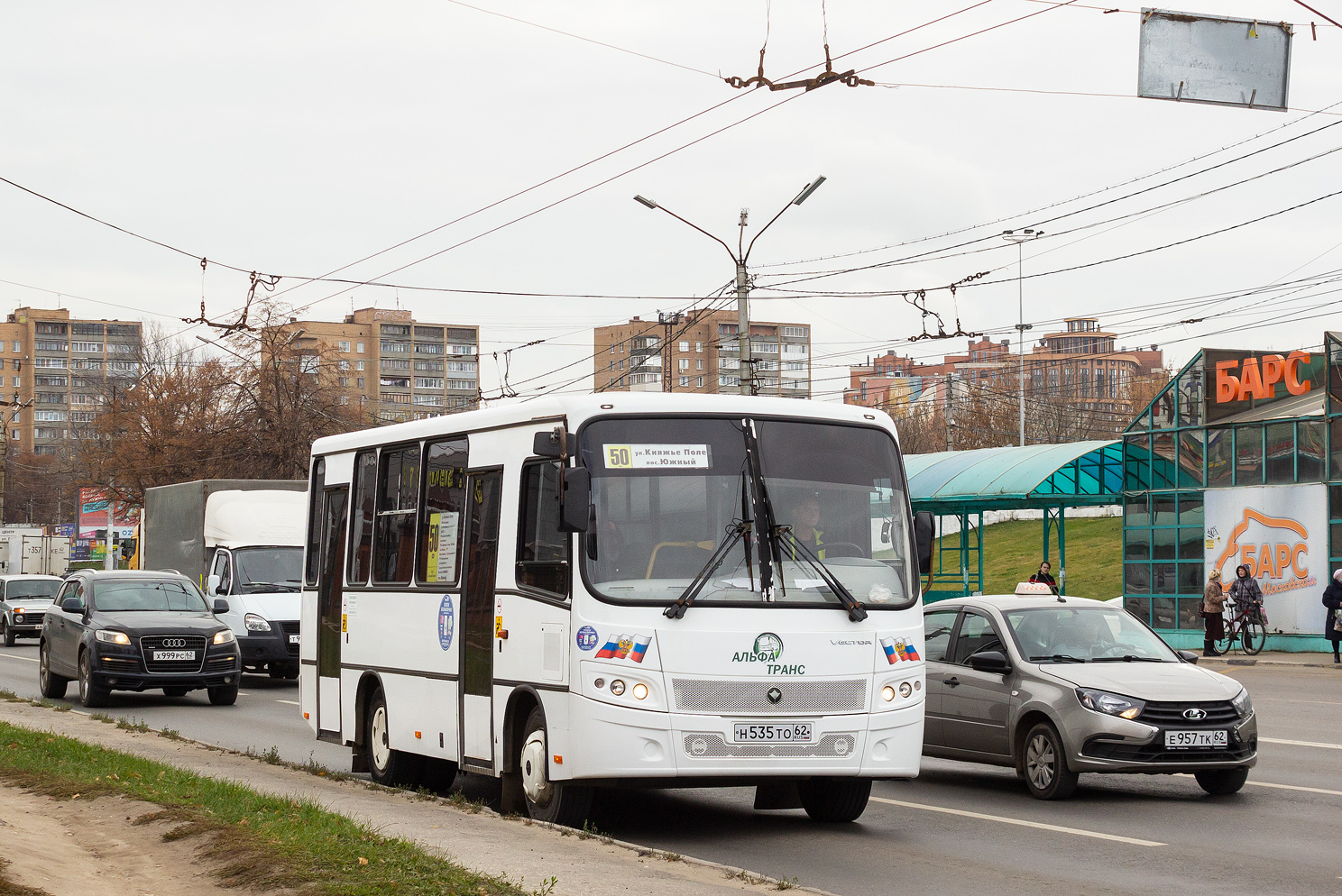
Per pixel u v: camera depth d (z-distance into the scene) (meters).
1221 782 12.41
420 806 10.88
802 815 11.51
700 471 10.06
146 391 68.25
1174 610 36.66
